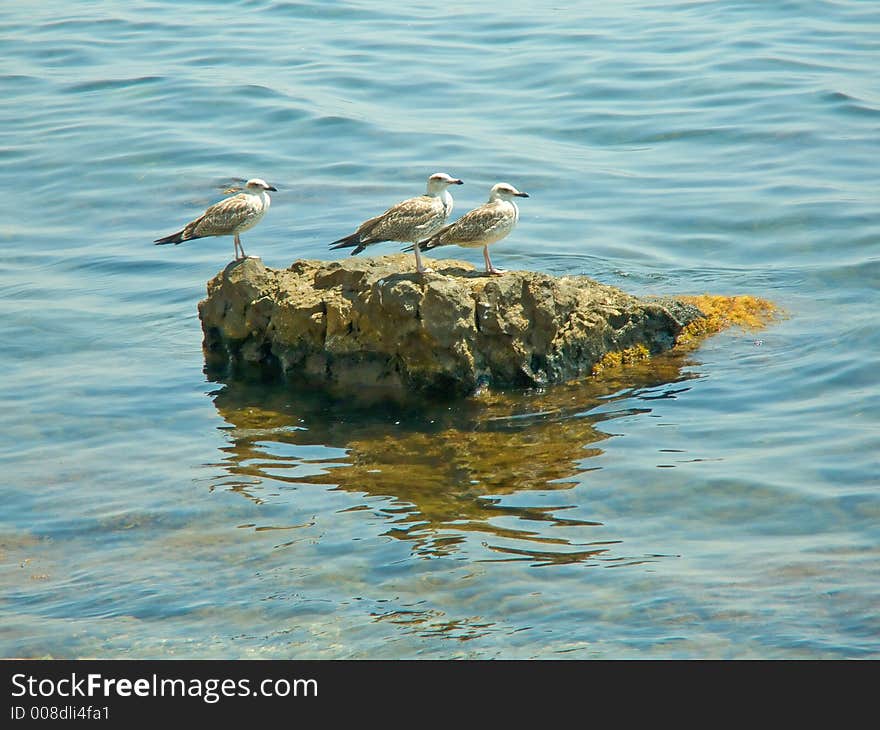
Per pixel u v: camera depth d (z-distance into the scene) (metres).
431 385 17.91
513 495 14.71
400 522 14.15
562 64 34.75
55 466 15.95
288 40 38.28
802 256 22.42
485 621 12.24
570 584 12.77
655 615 12.19
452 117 31.20
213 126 31.11
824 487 14.48
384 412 17.41
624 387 17.80
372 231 17.86
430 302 17.53
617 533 13.76
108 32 39.78
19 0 44.53
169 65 35.97
